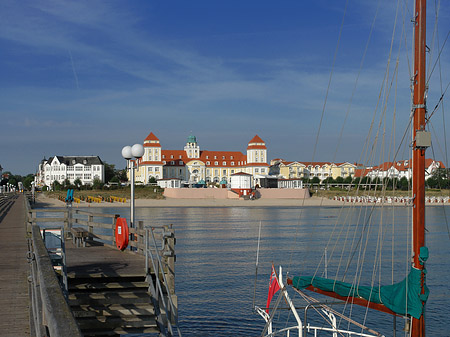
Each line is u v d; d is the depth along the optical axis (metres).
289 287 23.30
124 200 105.19
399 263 28.97
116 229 16.86
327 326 17.77
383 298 9.74
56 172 177.38
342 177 169.00
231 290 22.80
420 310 9.23
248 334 16.94
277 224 59.56
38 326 6.49
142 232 14.87
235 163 183.62
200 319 18.48
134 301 11.62
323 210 89.31
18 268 14.40
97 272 12.39
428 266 29.56
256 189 124.69
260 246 38.22
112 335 11.88
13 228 27.94
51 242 14.68
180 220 65.56
